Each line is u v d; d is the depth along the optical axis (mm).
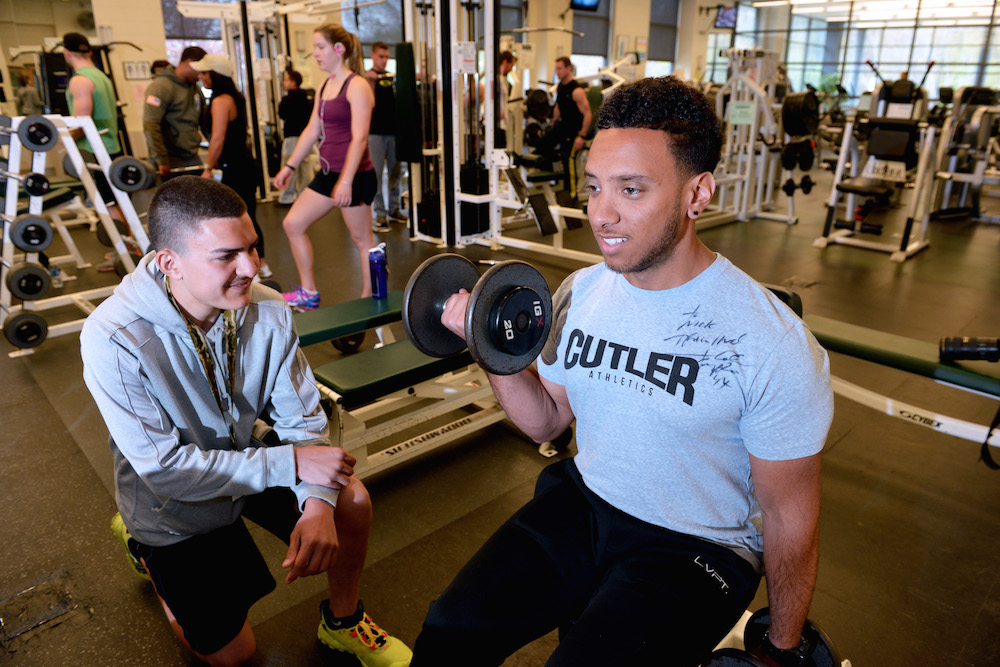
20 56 7039
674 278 874
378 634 1389
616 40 12422
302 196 3162
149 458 1058
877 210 6676
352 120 2963
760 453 850
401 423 2023
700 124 785
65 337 3293
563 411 1144
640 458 912
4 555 1762
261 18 6172
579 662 790
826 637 930
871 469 2176
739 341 831
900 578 1682
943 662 1432
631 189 790
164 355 1093
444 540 1818
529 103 7332
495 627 892
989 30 12734
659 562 895
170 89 4328
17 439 2340
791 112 5578
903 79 4660
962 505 1990
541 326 885
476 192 4934
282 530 1303
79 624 1532
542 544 971
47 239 2982
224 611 1233
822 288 4125
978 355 1823
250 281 1095
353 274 4289
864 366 2973
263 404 1272
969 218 6426
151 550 1188
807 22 15594
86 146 4016
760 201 6320
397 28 10172
